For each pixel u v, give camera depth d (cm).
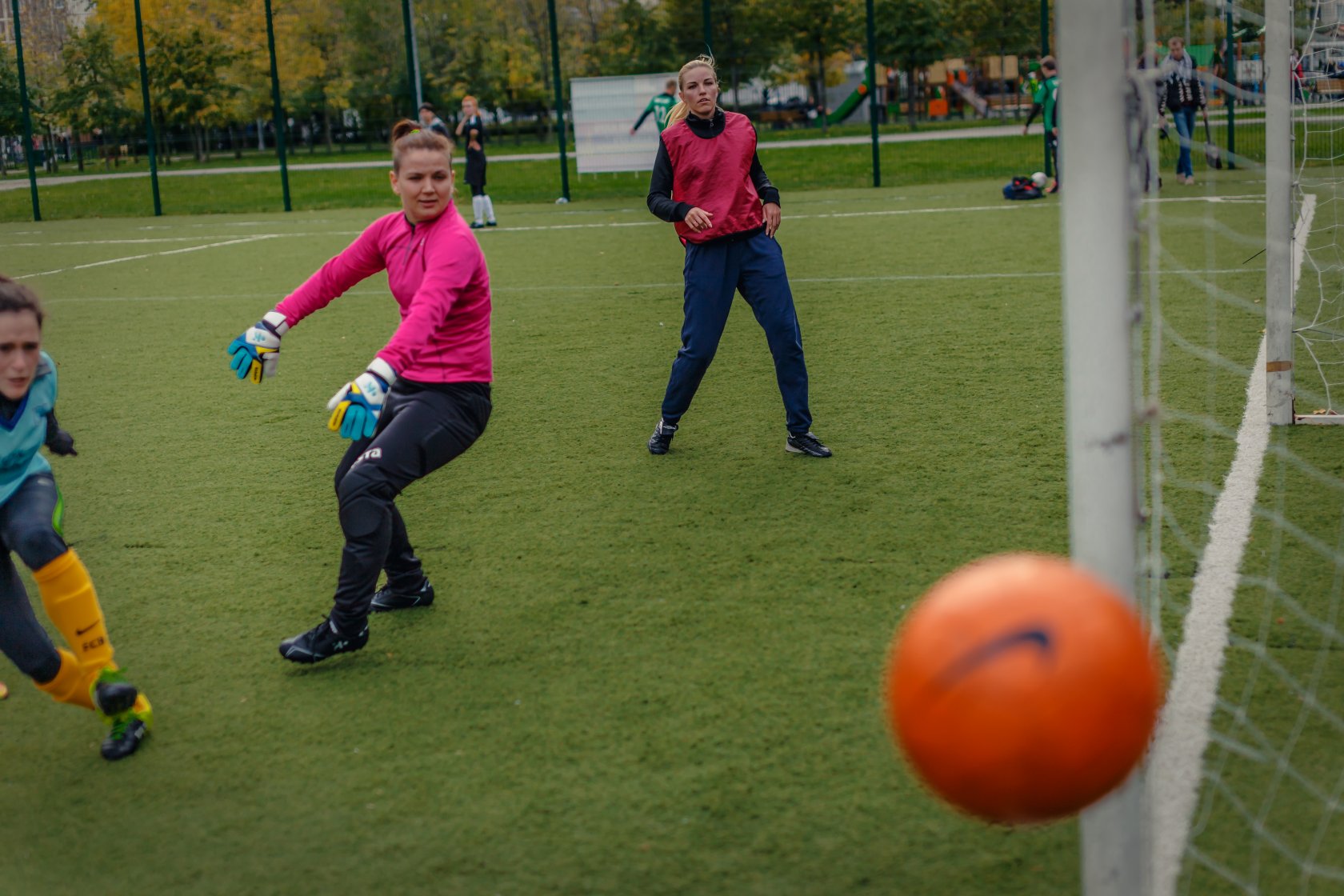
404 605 406
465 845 272
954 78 2344
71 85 2350
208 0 2350
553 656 364
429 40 2394
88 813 295
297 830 282
